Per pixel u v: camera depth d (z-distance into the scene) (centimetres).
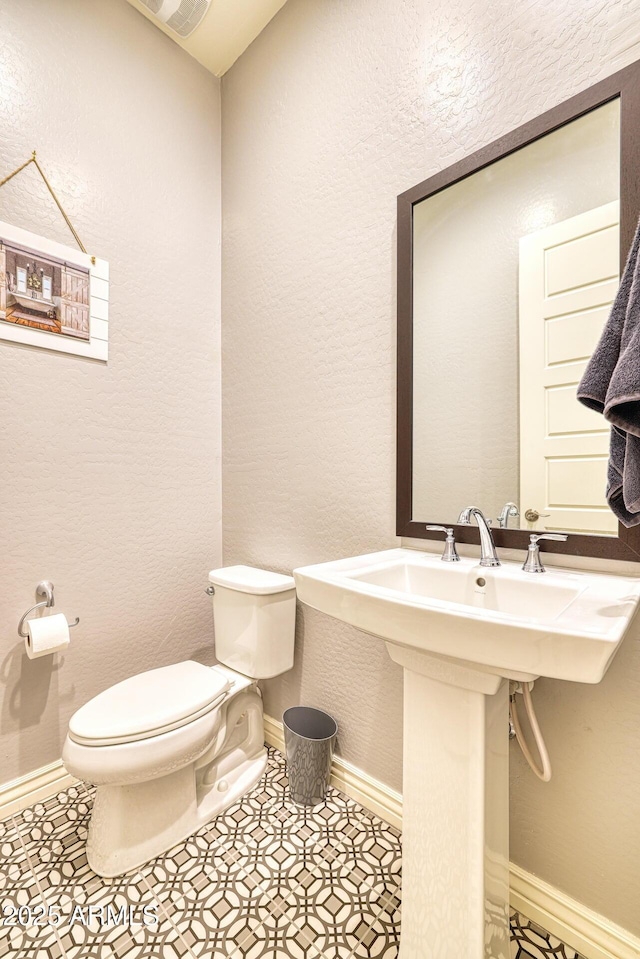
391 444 130
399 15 126
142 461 168
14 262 135
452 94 115
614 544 90
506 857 86
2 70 132
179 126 180
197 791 136
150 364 170
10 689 135
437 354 120
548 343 102
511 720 97
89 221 153
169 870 114
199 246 187
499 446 109
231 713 149
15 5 135
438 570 104
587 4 93
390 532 131
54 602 145
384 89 131
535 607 88
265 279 172
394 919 101
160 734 113
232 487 189
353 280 140
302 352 157
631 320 71
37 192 140
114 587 160
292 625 154
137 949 94
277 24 166
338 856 118
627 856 90
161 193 174
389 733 132
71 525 149
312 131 153
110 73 158
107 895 106
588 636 54
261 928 99
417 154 123
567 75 96
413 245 124
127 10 163
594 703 93
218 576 159
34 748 140
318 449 152
